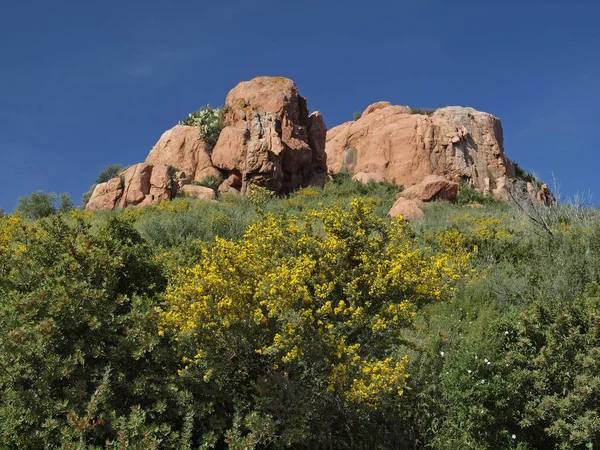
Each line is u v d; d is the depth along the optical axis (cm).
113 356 443
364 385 456
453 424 489
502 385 482
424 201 2808
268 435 437
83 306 452
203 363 464
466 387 492
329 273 549
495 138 3678
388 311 512
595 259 837
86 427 386
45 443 392
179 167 2891
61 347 444
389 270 531
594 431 448
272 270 504
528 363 503
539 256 988
